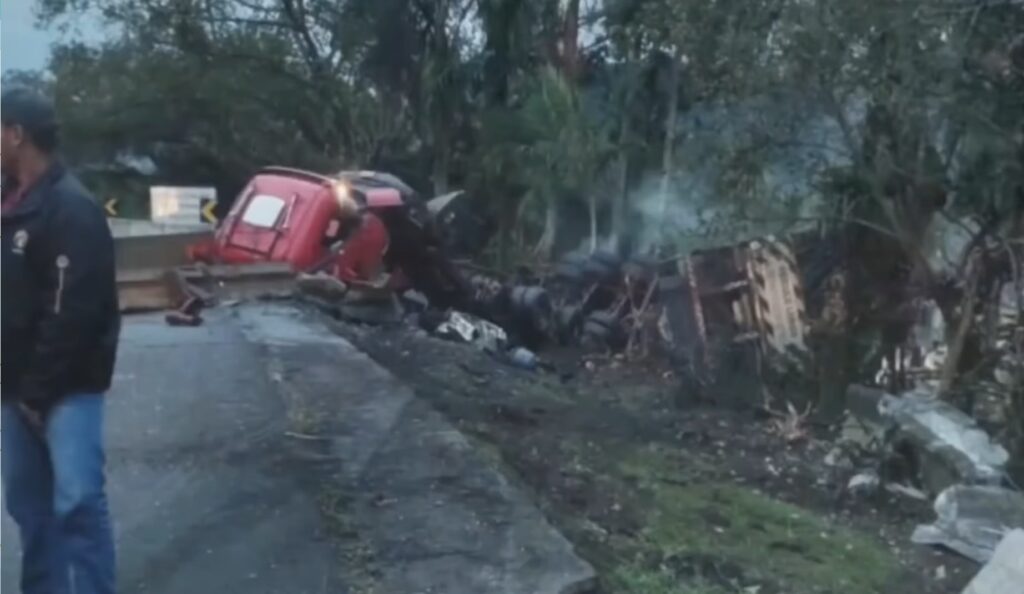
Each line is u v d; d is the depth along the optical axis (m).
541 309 20.33
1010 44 11.74
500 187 30.02
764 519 9.52
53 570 5.38
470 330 18.19
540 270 24.78
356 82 37.19
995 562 7.61
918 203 13.31
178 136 37.78
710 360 15.02
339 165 37.56
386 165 36.69
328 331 13.72
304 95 37.69
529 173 28.67
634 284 20.16
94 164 37.28
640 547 7.82
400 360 14.52
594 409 13.52
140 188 36.12
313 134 38.06
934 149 12.92
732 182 14.43
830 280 14.45
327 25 37.44
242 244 17.39
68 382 5.10
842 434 12.87
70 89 36.72
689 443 12.58
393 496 7.65
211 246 17.44
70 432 5.13
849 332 14.14
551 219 28.39
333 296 16.88
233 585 6.21
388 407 9.83
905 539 9.58
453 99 34.44
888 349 13.98
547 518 7.71
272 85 37.62
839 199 13.79
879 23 11.98
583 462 10.36
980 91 12.01
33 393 5.09
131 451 8.40
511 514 7.37
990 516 9.45
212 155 37.97
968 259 13.09
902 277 14.02
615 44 24.98
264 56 37.56
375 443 8.78
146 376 10.79
